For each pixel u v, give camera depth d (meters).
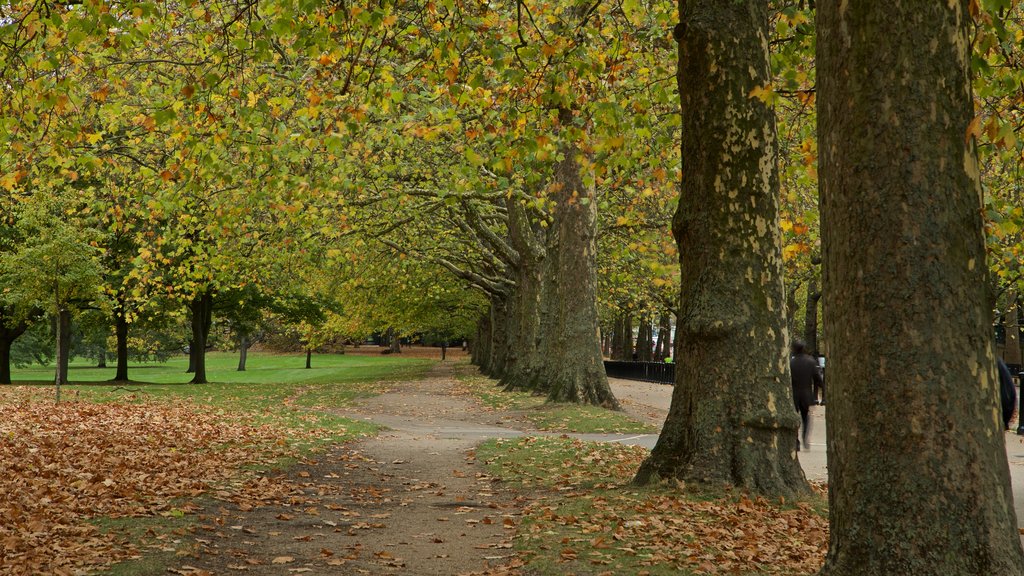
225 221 17.78
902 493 4.35
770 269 9.09
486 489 10.80
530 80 12.41
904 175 4.40
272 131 14.45
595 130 13.44
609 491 9.48
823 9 4.77
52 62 10.83
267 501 9.27
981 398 4.34
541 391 29.11
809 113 13.46
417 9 11.90
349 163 16.86
